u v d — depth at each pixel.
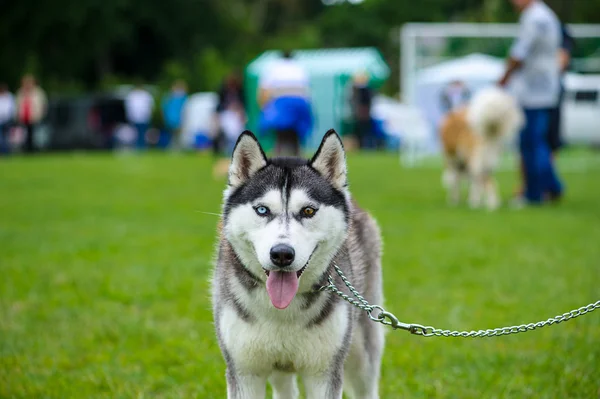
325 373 3.97
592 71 19.98
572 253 8.55
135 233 10.05
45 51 42.09
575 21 41.78
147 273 7.80
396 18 54.66
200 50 45.66
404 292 7.04
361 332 4.50
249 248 3.90
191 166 20.77
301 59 31.06
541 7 11.39
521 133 12.23
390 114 28.36
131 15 43.53
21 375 5.04
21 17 40.62
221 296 4.03
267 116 13.56
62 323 6.24
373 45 54.78
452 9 54.81
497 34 20.06
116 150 30.70
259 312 3.85
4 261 8.40
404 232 9.88
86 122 30.50
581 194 14.10
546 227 10.18
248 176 4.08
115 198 13.64
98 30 41.62
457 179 12.93
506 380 4.96
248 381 3.99
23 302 6.85
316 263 3.91
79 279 7.57
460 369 5.19
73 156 26.34
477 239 9.41
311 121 13.76
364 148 27.62
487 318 6.23
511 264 8.09
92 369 5.21
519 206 12.41
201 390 4.80
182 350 5.58
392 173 18.16
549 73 11.63
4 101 27.69
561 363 5.14
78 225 10.73
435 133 20.77
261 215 3.88
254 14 59.41
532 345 5.62
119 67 46.69
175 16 45.00
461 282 7.37
